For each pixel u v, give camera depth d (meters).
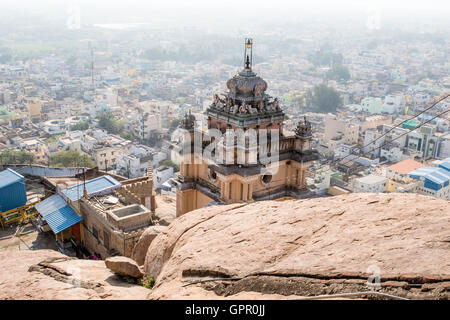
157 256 17.86
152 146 151.62
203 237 16.00
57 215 40.75
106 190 41.28
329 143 129.12
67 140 128.88
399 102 173.12
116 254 35.06
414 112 168.12
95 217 38.00
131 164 116.81
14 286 14.66
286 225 15.05
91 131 141.62
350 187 89.81
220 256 14.21
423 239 12.08
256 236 14.82
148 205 44.72
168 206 47.81
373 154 122.25
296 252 13.34
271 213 16.52
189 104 195.50
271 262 13.27
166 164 113.81
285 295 11.61
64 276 15.59
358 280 11.15
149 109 179.12
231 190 35.22
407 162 92.75
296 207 16.42
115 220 34.91
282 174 38.88
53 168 58.19
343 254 12.30
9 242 40.34
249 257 13.72
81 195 40.50
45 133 150.00
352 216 14.47
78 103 198.00
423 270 10.77
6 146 132.12
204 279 13.41
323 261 12.23
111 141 134.50
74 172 57.59
